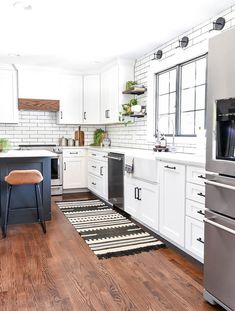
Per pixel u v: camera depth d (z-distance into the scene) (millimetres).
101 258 2594
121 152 3916
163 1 2689
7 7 2791
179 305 1893
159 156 2932
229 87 1664
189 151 3490
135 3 2729
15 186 3584
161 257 2621
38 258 2598
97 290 2068
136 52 4363
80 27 3336
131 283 2168
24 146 5449
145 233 3232
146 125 4449
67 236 3160
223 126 1738
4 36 3650
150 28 3381
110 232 3270
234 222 1670
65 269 2385
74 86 5652
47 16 3020
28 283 2156
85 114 5711
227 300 1743
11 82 5234
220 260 1794
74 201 4809
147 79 4398
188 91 3701
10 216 3584
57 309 1836
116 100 4828
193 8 2854
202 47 3240
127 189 3777
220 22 2922
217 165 1791
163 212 2918
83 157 5566
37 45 4020
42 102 5395
